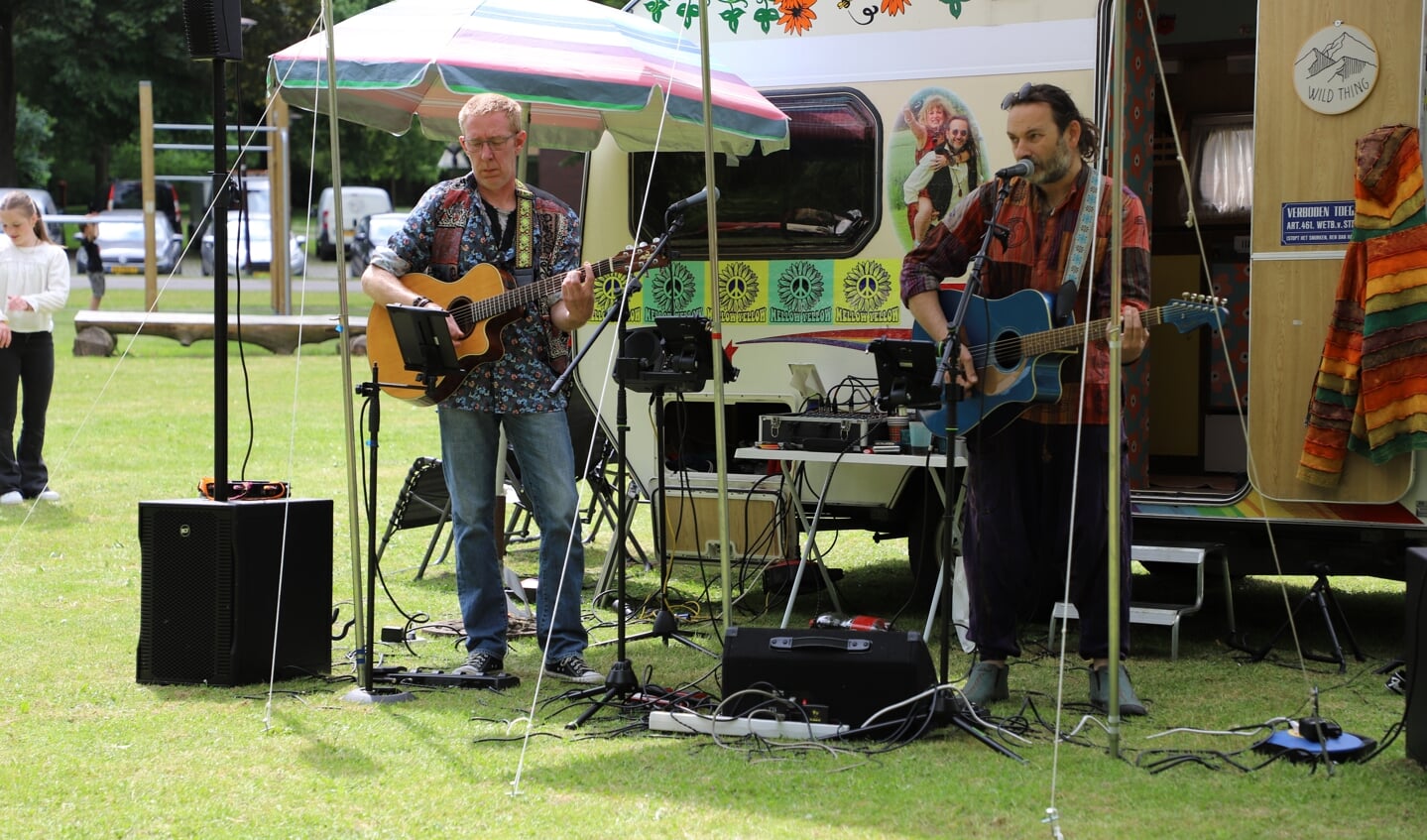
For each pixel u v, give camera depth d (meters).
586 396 6.47
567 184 9.12
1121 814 3.60
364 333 17.20
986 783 3.81
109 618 5.72
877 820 3.56
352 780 3.87
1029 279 4.45
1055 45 5.72
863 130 6.01
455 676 4.82
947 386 4.14
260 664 4.81
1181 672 5.08
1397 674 4.83
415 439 11.24
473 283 4.75
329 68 4.61
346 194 34.50
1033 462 4.53
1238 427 7.23
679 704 4.46
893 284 5.98
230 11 4.61
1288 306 5.20
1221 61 7.45
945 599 4.25
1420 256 4.89
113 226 29.73
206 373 15.30
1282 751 4.03
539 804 3.68
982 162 5.82
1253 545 5.39
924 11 5.92
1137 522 5.52
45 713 4.47
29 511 8.06
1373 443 4.97
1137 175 6.15
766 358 6.19
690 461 6.42
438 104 6.43
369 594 4.64
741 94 5.72
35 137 35.12
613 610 6.16
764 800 3.70
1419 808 3.63
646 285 6.36
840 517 6.27
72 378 14.65
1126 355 4.32
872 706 4.23
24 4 30.28
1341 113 5.09
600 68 5.27
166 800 3.71
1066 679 4.98
